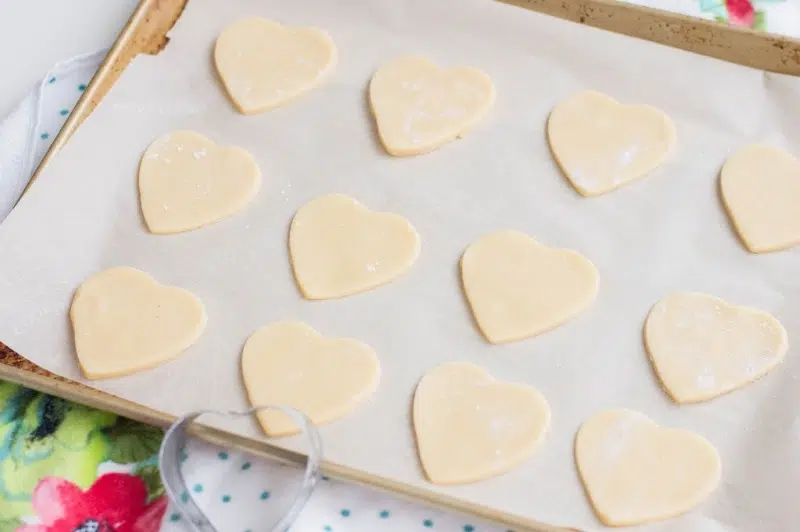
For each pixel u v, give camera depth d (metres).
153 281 0.91
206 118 0.97
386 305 0.90
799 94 0.93
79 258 0.92
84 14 1.05
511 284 0.89
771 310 0.88
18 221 0.91
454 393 0.86
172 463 0.83
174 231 0.93
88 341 0.88
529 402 0.85
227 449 0.86
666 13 0.94
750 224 0.90
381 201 0.93
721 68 0.95
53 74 1.00
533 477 0.84
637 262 0.90
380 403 0.86
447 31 0.98
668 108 0.95
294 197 0.94
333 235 0.92
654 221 0.91
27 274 0.90
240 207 0.93
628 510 0.82
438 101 0.95
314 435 0.84
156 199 0.93
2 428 0.87
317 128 0.96
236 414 0.84
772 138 0.93
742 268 0.89
